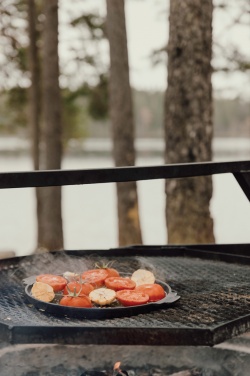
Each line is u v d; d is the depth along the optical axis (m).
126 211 7.72
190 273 2.81
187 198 5.57
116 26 7.29
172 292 2.46
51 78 8.16
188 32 5.54
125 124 7.52
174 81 5.62
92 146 82.94
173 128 5.64
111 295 2.28
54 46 8.16
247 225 15.08
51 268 2.97
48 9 8.12
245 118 46.16
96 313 2.15
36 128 9.80
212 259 3.07
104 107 11.94
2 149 68.75
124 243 7.74
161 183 37.19
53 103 8.17
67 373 2.68
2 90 11.84
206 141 5.62
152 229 14.34
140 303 2.23
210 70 5.67
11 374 2.67
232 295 2.46
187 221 5.56
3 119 13.52
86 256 3.13
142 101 48.09
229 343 2.80
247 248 3.14
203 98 5.59
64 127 14.82
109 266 2.99
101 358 2.76
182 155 5.59
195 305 2.32
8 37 10.93
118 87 7.45
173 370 2.71
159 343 1.96
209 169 2.39
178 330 1.94
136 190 7.79
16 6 10.87
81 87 11.86
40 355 2.76
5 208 21.67
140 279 2.52
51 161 8.17
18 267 2.96
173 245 3.22
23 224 16.50
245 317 2.06
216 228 14.47
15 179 2.13
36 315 2.20
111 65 7.44
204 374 2.66
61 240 8.11
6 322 2.08
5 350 2.74
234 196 24.44
